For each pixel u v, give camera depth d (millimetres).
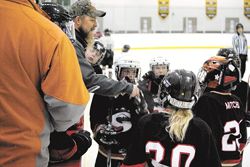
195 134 1556
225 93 2057
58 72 1308
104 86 1953
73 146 1731
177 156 1557
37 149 1335
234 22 14367
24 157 1321
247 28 14430
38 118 1338
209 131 1580
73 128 2006
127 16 13695
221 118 2006
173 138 1551
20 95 1309
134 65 2330
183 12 14055
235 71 2043
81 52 1919
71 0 8797
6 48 1292
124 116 2191
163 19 13953
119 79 2369
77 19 2158
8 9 1328
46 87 1309
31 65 1310
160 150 1572
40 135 1347
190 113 1572
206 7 14086
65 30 1831
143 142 1607
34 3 1423
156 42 12359
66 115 1350
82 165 3314
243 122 2088
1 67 1292
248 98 2953
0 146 1319
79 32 2182
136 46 12266
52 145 1688
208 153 1569
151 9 13875
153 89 2705
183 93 1539
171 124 1543
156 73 2732
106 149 2242
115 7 13570
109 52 9375
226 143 2010
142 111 2195
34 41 1309
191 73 1600
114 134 2197
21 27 1314
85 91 1409
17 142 1307
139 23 13836
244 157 3504
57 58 1312
